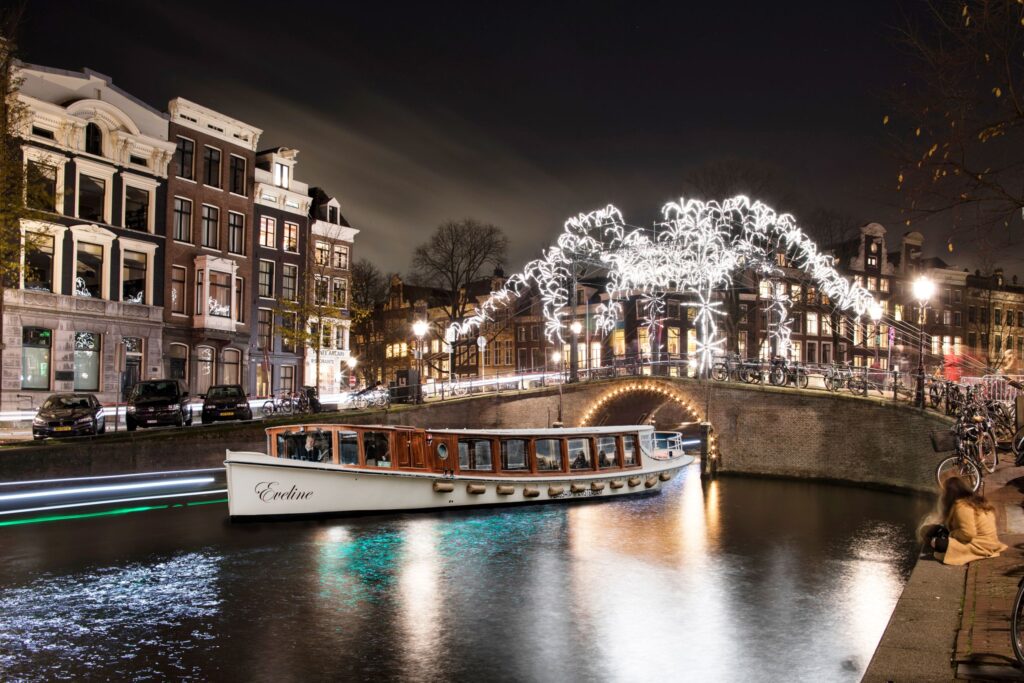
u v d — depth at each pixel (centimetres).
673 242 4131
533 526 2411
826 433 3288
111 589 1667
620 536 2280
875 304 4416
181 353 4197
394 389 3828
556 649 1359
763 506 2772
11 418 3198
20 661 1270
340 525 2331
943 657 668
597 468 2958
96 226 3753
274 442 2514
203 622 1474
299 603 1603
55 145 3625
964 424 1694
